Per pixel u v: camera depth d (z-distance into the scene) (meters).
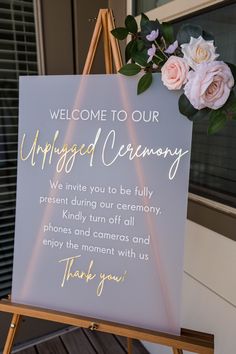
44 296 0.91
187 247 1.21
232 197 1.04
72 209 0.87
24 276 0.92
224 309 1.08
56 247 0.89
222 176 1.08
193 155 1.18
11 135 1.44
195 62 0.69
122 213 0.83
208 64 0.67
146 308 0.83
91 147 0.84
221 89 0.67
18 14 1.31
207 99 0.68
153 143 0.79
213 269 1.10
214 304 1.12
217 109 0.70
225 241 1.04
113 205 0.84
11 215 1.52
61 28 1.38
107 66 0.93
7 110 1.41
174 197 0.79
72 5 1.37
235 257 1.01
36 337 1.65
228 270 1.04
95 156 0.84
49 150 0.88
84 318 0.87
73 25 1.40
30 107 0.88
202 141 1.14
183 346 0.79
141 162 0.81
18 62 1.37
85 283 0.88
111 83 0.81
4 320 1.55
